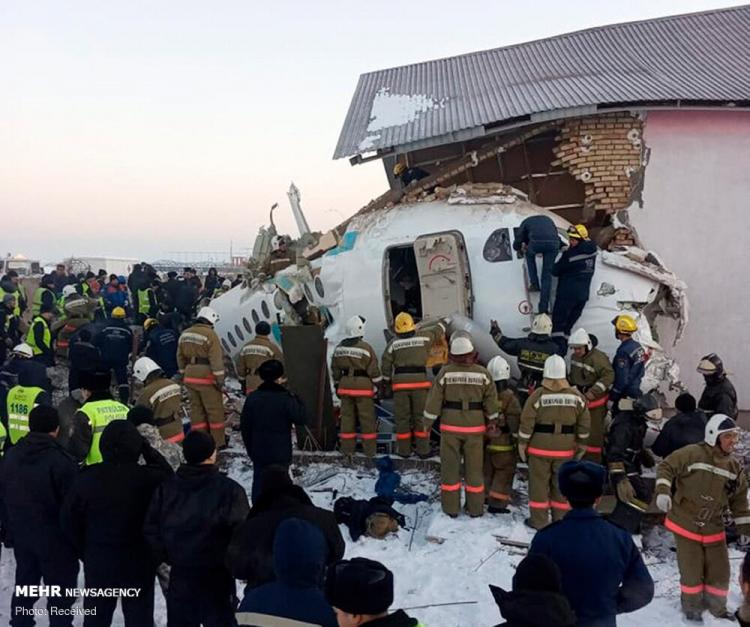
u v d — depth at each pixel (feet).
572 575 10.50
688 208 30.37
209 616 12.48
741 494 16.02
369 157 32.14
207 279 58.70
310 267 31.50
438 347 26.66
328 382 28.17
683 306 26.37
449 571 18.48
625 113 30.17
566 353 25.09
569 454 20.47
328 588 7.65
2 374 22.98
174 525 12.30
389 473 24.27
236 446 29.35
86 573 13.32
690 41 40.88
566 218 31.58
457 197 28.86
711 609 16.34
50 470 14.78
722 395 22.29
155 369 23.90
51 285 55.21
